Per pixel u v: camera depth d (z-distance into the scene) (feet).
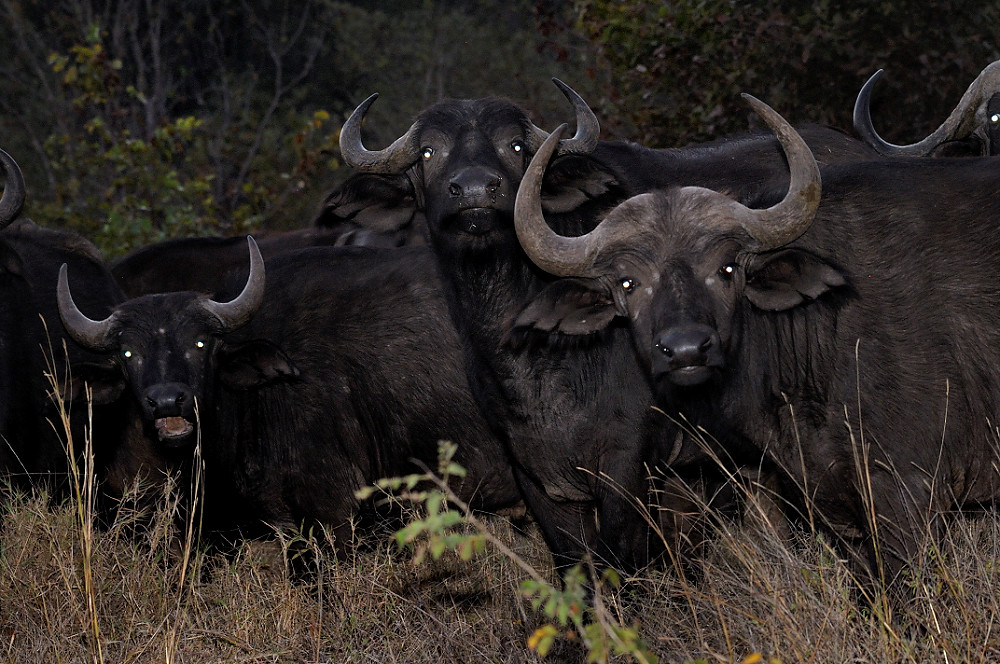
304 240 63.31
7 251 45.57
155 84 155.02
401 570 40.14
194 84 189.98
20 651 34.68
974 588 30.48
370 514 45.03
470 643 35.63
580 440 39.01
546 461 39.63
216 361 42.91
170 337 41.88
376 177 43.14
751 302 35.58
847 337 34.88
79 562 37.50
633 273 34.53
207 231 104.37
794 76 76.69
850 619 30.17
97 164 108.37
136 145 100.17
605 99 85.35
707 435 37.42
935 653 28.17
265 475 44.04
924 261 34.63
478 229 38.17
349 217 44.52
